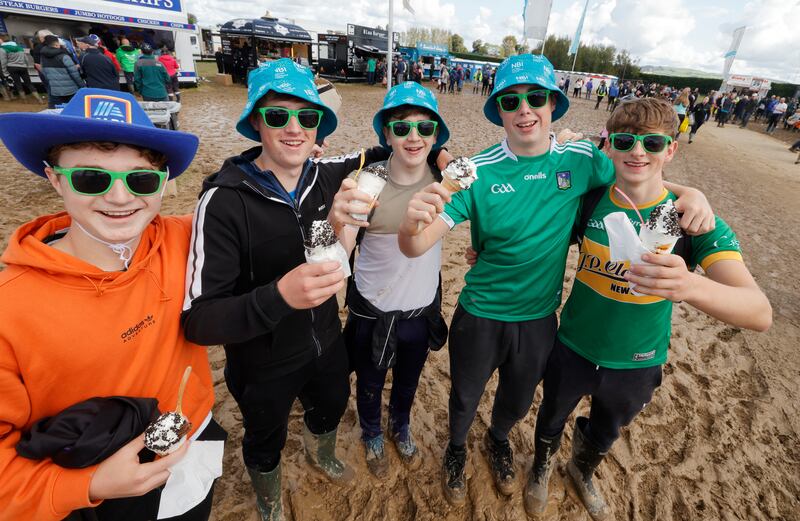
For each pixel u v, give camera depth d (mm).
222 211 1422
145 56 8734
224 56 20781
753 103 27234
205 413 1509
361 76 26031
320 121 1666
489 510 2311
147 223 1199
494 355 2025
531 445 2729
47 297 1051
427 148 1952
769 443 2914
